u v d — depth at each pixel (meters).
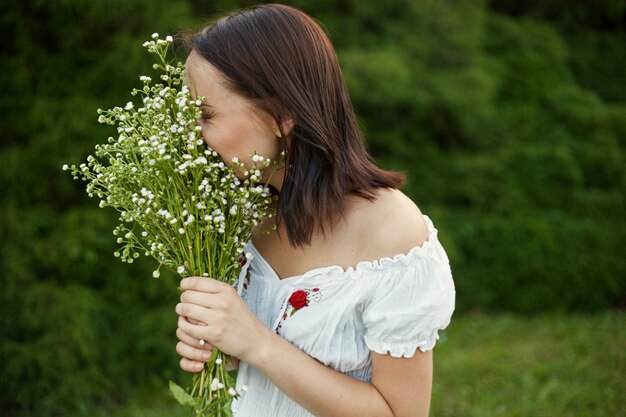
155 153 1.27
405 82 5.57
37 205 4.15
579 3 7.95
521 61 7.04
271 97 1.26
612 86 7.89
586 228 6.06
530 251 5.88
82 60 4.29
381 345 1.26
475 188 6.04
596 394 3.81
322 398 1.26
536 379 4.11
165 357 4.09
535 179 6.25
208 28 1.32
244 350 1.25
